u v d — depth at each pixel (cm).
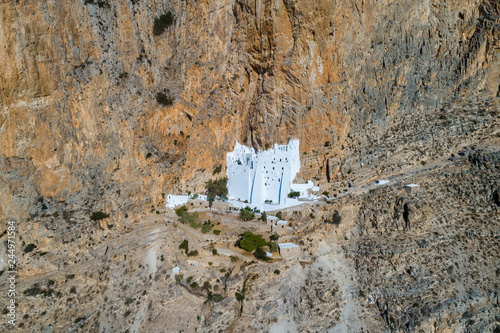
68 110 6688
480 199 6369
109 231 6844
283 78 7162
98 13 7200
